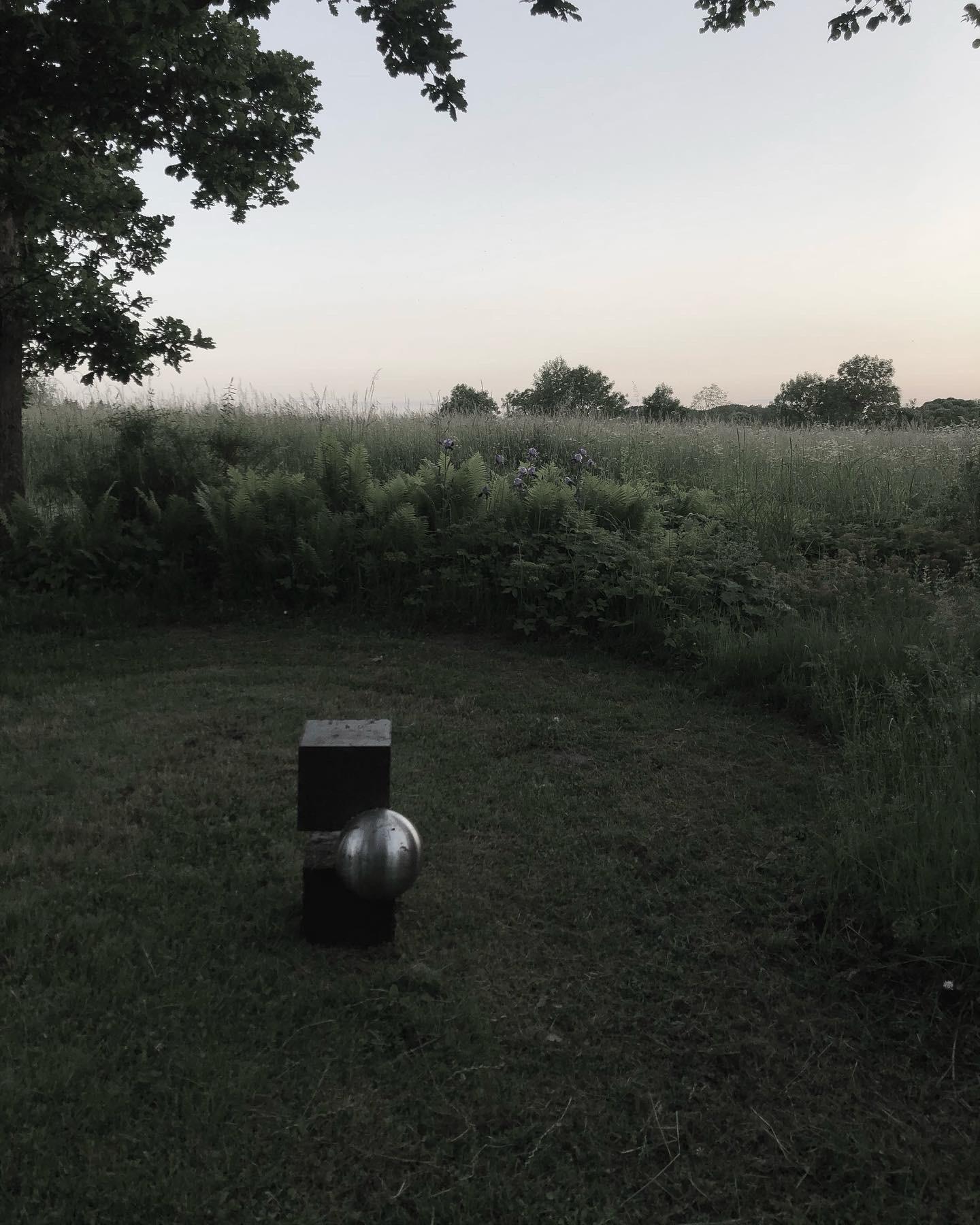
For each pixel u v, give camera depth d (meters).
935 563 8.57
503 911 3.52
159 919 3.28
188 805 4.26
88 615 8.05
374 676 6.54
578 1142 2.42
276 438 12.74
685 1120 2.51
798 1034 2.87
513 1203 2.21
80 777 4.52
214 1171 2.21
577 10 7.97
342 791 3.14
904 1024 2.92
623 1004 2.98
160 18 7.36
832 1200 2.27
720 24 11.70
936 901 3.26
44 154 8.95
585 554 7.97
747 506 10.32
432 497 9.15
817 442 13.69
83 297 8.87
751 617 7.37
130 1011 2.77
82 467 11.73
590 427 14.59
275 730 5.32
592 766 4.99
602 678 6.66
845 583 7.69
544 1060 2.71
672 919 3.49
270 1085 2.52
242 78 8.92
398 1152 2.34
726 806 4.49
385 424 14.11
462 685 6.42
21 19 7.23
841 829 3.89
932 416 18.09
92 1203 2.12
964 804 3.64
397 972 3.04
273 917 3.36
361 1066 2.62
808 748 5.30
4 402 9.15
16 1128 2.30
